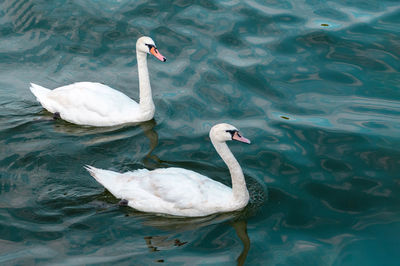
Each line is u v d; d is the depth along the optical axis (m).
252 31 17.75
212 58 16.44
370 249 9.94
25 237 10.15
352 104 14.55
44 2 19.08
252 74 15.75
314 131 13.42
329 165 12.20
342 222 10.61
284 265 9.58
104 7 18.91
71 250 9.88
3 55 16.59
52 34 17.56
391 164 12.20
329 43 17.16
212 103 14.65
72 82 15.58
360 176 11.86
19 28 17.83
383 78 15.63
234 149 12.83
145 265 9.56
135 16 18.47
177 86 15.40
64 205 11.02
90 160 12.48
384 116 14.01
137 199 10.88
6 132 13.43
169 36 17.44
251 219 10.73
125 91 15.39
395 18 18.38
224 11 18.80
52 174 11.94
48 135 13.45
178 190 10.72
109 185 11.12
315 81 15.51
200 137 13.34
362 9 19.00
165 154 12.70
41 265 9.51
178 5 19.11
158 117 14.23
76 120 14.03
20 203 11.00
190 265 9.58
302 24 18.09
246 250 9.94
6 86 15.32
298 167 12.15
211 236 10.30
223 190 10.98
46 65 16.30
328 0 19.50
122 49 16.98
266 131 13.45
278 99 14.77
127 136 13.48
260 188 11.52
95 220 10.66
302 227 10.48
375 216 10.75
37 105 14.78
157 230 10.45
